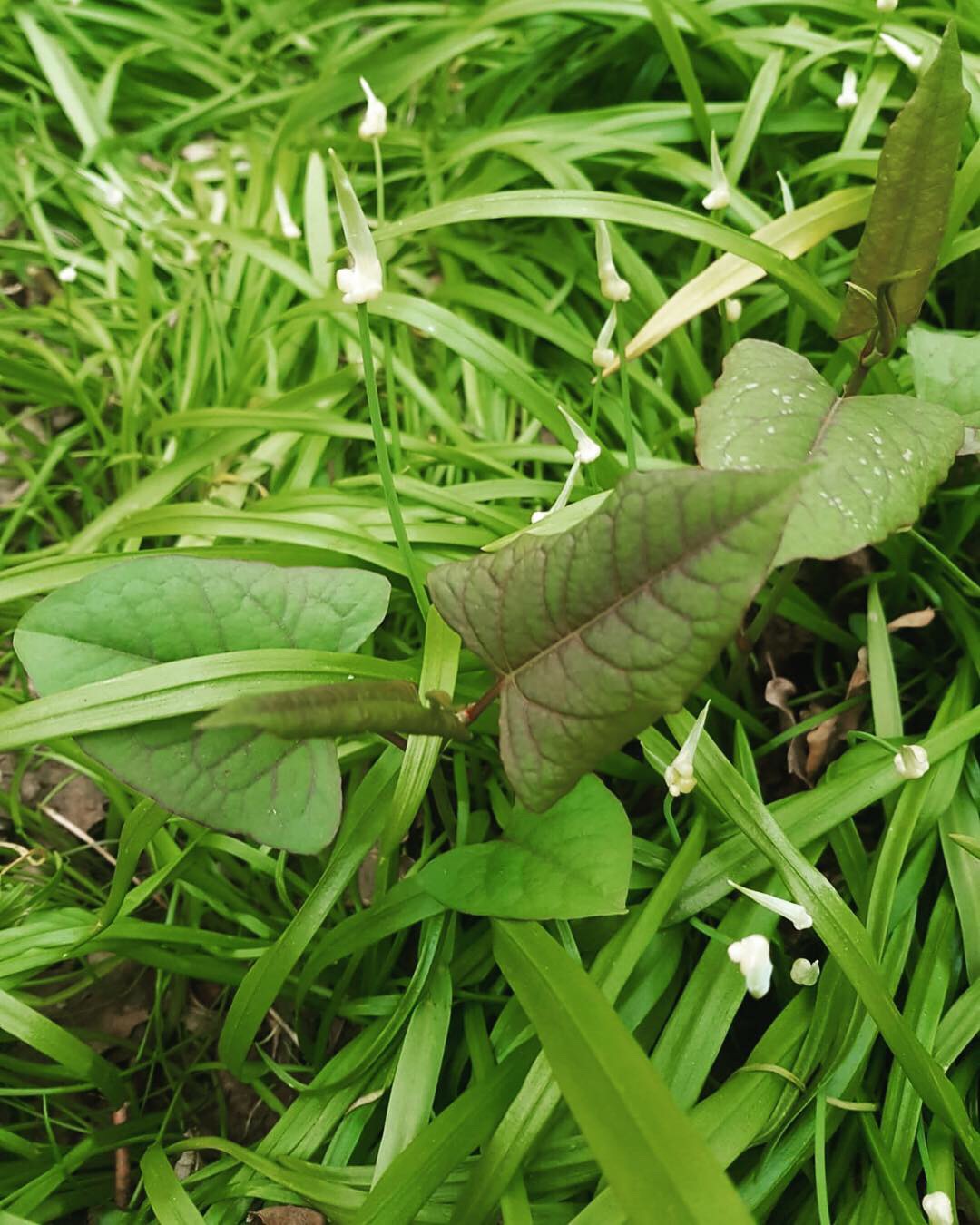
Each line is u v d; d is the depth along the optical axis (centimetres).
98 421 36
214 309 39
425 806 28
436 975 24
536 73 42
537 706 19
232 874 29
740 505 15
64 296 41
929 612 30
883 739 27
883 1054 24
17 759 32
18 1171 25
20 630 21
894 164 21
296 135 43
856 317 24
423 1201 21
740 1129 22
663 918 24
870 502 21
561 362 37
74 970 29
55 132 46
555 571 18
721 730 29
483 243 39
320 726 16
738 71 39
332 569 23
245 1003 23
